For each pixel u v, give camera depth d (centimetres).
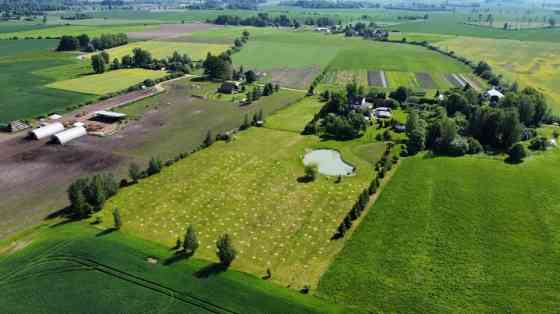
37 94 15200
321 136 11556
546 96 15875
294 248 6719
